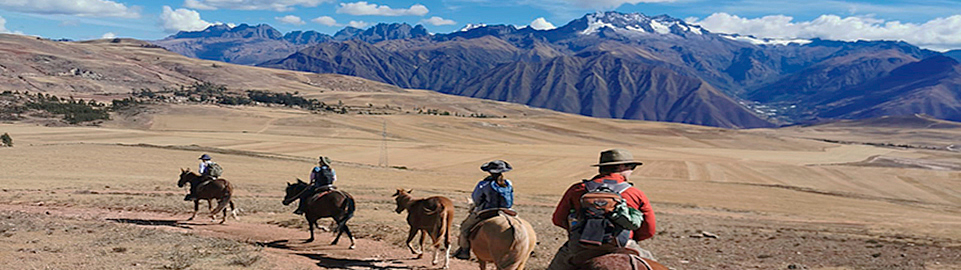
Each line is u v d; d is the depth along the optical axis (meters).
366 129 183.88
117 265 12.31
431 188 52.22
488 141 181.75
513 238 10.27
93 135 131.38
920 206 61.34
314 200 17.69
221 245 15.30
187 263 12.80
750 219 36.50
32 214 20.83
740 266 16.25
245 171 59.28
